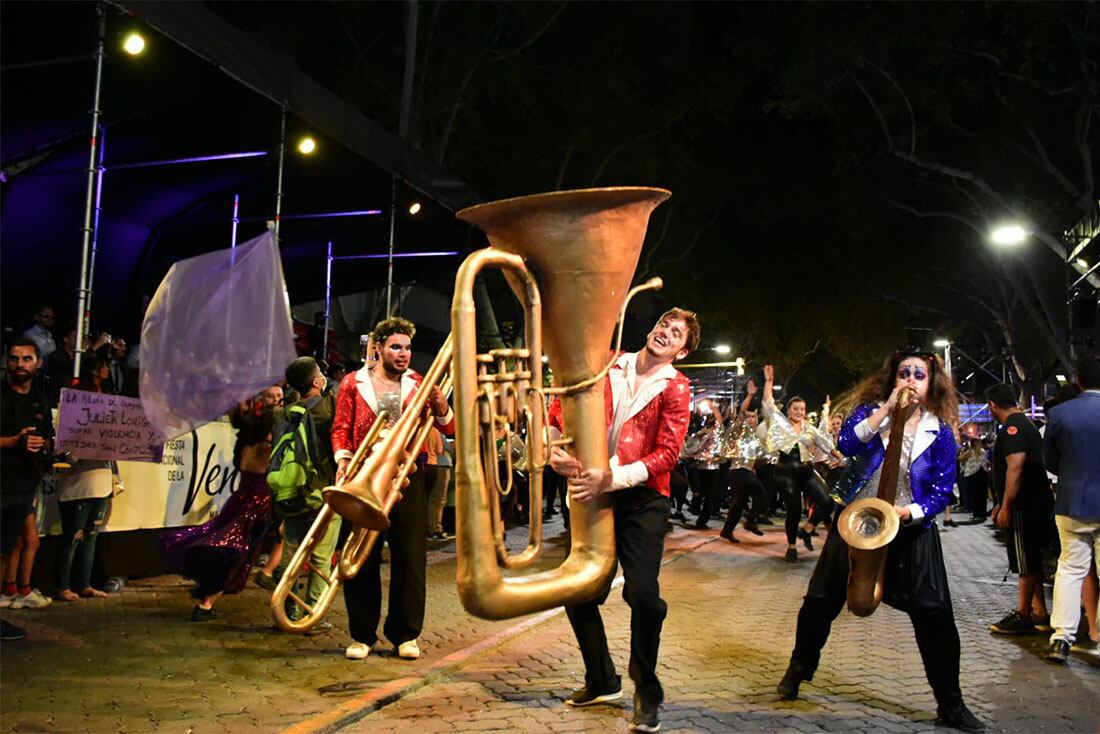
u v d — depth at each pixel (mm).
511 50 23984
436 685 5277
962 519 19609
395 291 18109
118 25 8000
